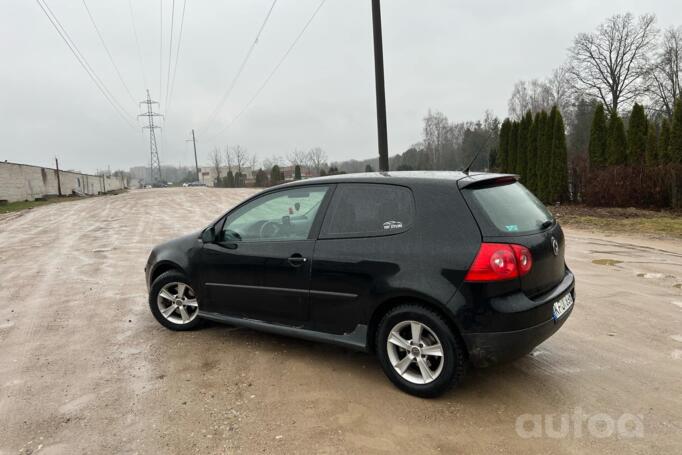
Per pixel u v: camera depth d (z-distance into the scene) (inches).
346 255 133.3
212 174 4160.9
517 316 112.8
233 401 125.2
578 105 1562.5
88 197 1616.6
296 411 119.5
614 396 124.0
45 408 122.9
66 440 108.3
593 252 323.6
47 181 1512.1
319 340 141.3
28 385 136.4
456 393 127.5
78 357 156.6
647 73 1488.7
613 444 103.0
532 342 117.3
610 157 621.3
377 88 478.3
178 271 178.1
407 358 126.7
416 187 129.7
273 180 2330.2
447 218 121.9
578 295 217.5
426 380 123.4
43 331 183.6
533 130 701.3
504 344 113.7
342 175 147.0
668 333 168.2
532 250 119.6
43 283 267.9
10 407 123.7
